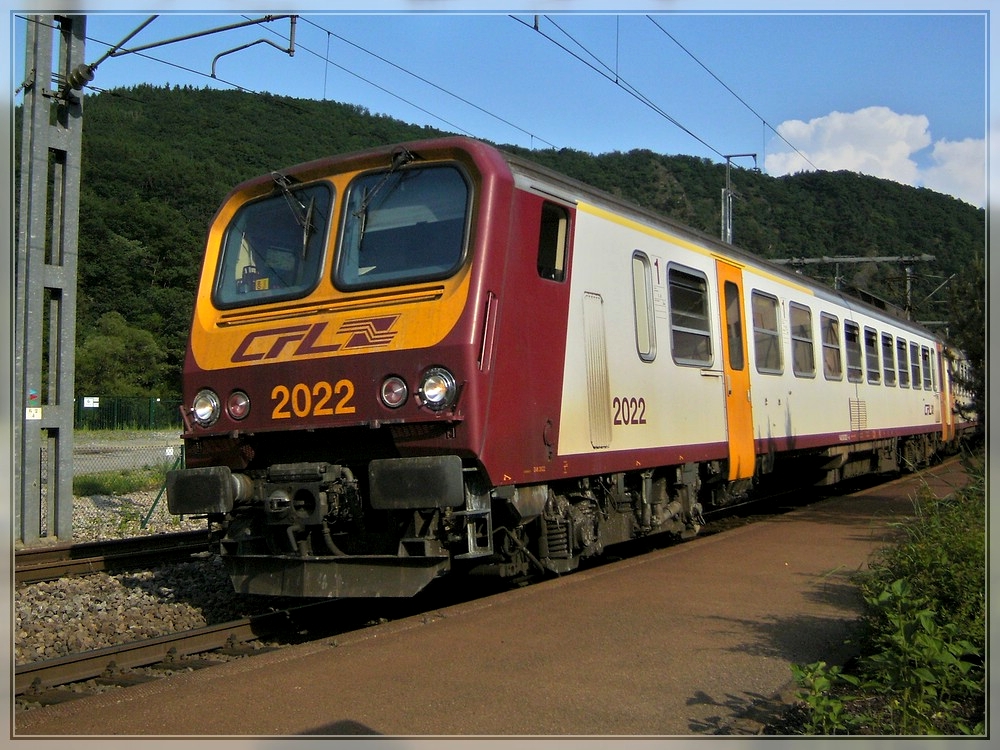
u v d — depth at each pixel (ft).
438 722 13.96
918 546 20.26
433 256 21.29
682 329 30.50
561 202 23.86
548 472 22.50
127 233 181.06
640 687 15.57
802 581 23.97
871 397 52.80
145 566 30.78
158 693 15.66
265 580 22.15
